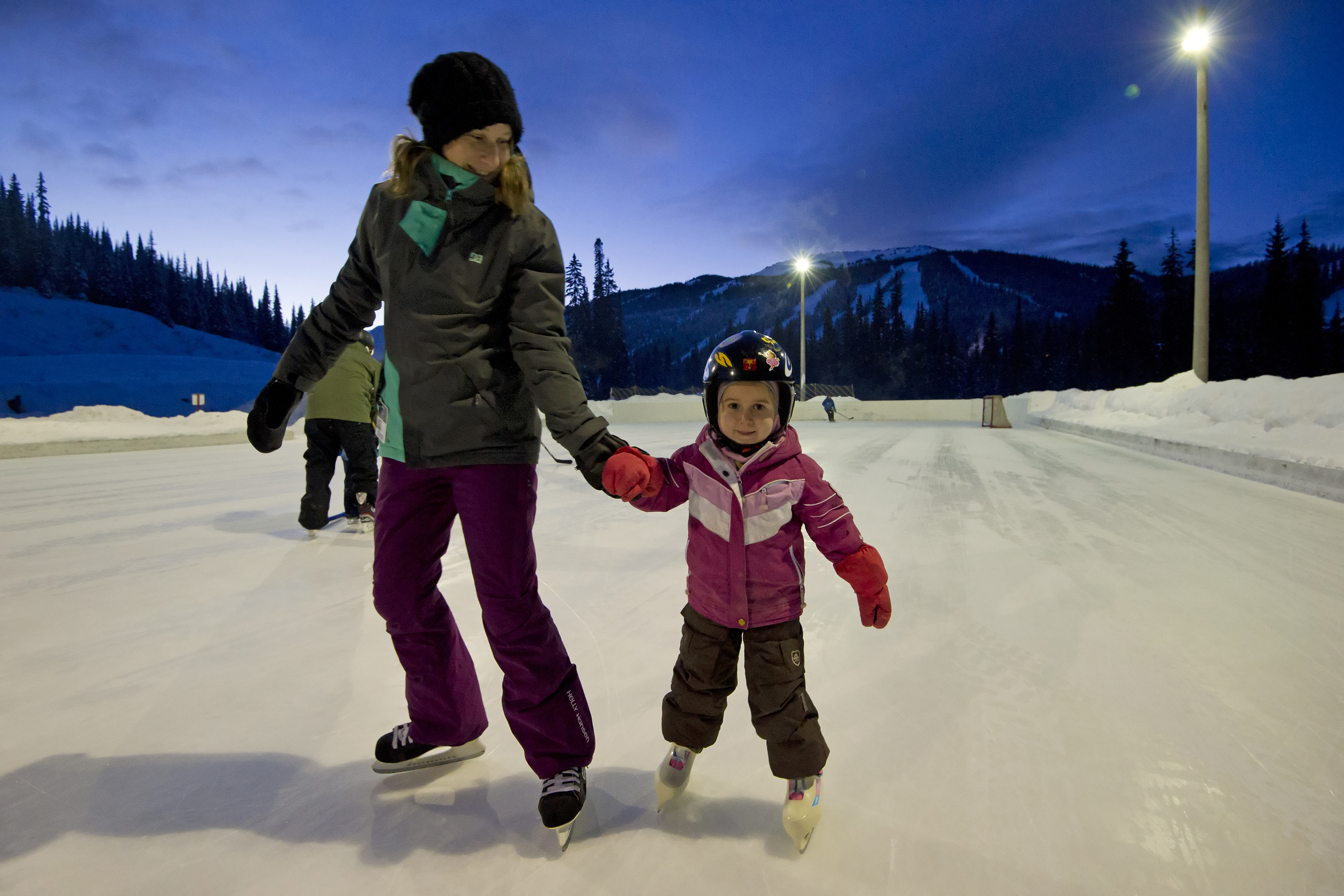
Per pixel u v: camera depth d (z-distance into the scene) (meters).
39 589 3.27
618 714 1.98
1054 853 1.37
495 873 1.32
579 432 1.37
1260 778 1.63
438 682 1.63
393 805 1.56
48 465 9.09
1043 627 2.65
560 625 2.71
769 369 1.36
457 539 4.29
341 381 4.32
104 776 1.68
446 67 1.32
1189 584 3.19
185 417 14.11
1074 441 12.14
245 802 1.57
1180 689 2.10
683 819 1.50
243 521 5.05
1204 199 12.63
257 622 2.81
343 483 7.02
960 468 7.99
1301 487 5.84
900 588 3.15
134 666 2.36
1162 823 1.46
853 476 7.30
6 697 2.12
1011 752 1.75
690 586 1.50
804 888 1.27
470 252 1.39
